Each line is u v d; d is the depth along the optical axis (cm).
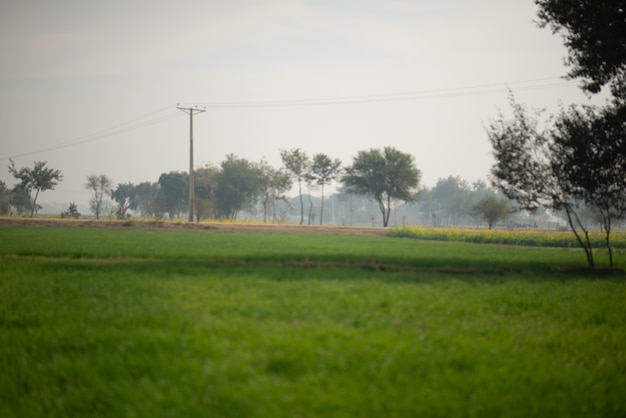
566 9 2842
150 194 16562
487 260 3075
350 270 2505
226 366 988
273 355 1043
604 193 2859
